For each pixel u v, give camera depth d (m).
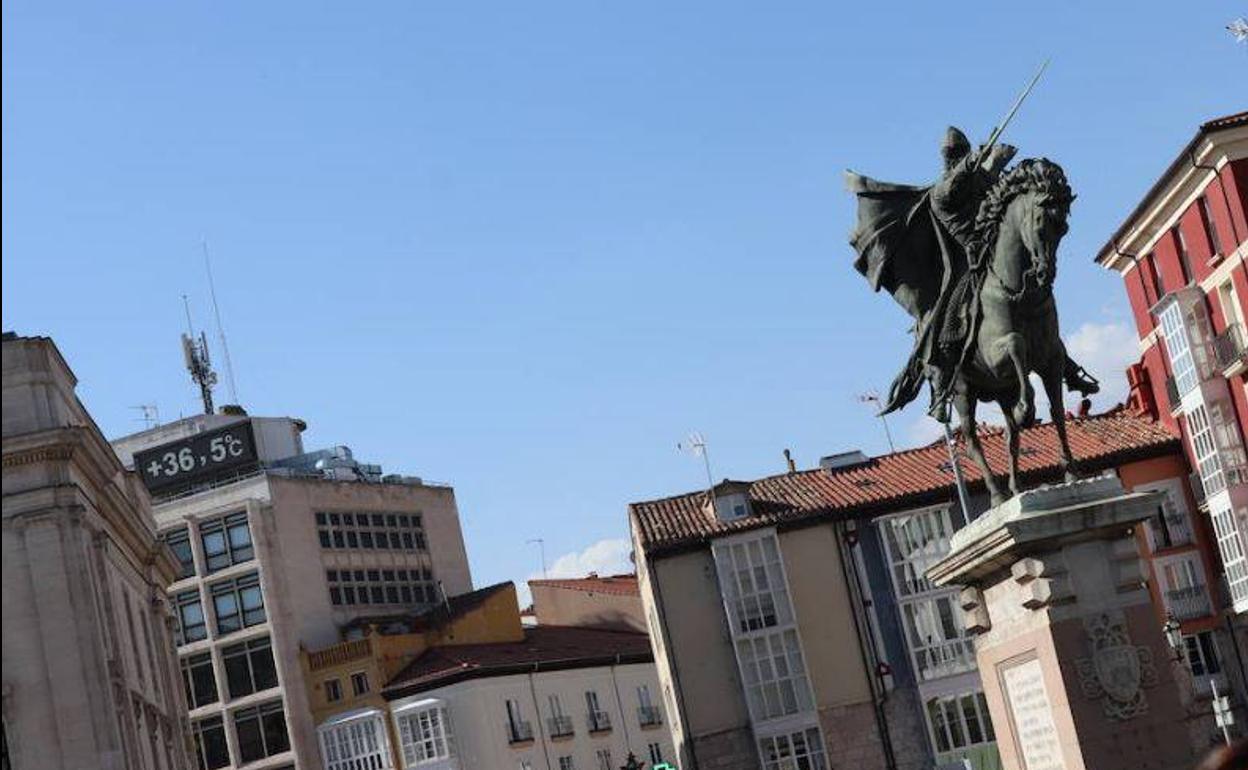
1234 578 59.28
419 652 91.06
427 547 103.00
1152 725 14.07
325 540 96.44
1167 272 60.00
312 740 90.25
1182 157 54.56
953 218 14.92
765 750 68.19
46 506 49.62
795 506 70.62
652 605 72.56
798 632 68.94
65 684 49.06
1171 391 63.53
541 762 88.12
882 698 68.31
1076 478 14.73
